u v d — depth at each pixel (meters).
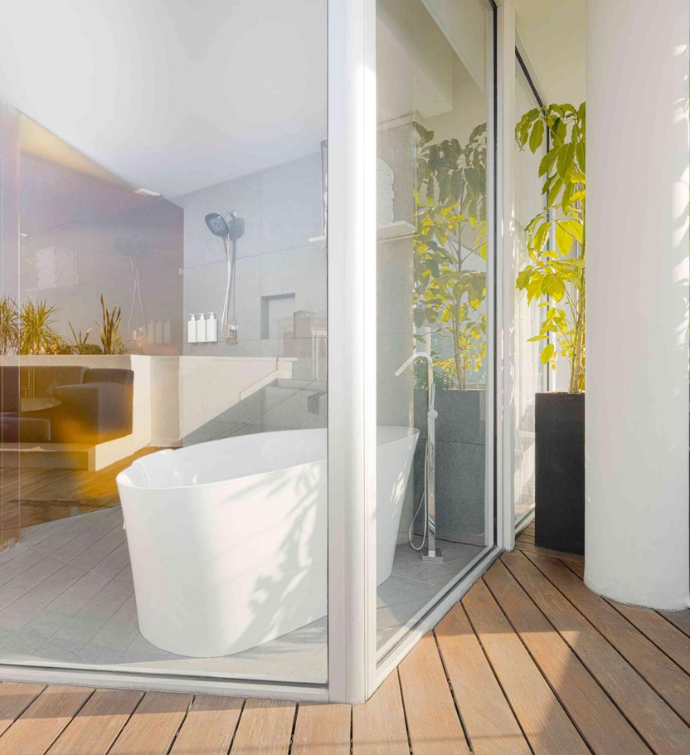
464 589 2.00
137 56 1.82
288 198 1.52
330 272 1.38
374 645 1.40
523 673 1.47
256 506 1.44
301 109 1.46
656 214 1.80
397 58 1.65
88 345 1.89
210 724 1.27
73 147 2.01
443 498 1.99
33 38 2.01
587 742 1.20
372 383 1.41
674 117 1.78
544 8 2.55
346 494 1.36
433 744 1.19
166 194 1.80
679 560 1.83
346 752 1.17
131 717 1.29
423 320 1.84
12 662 1.49
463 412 2.17
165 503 1.44
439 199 1.96
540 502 2.46
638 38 1.81
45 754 1.16
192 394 1.68
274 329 1.53
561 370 3.70
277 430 1.50
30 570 1.61
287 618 1.42
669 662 1.52
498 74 2.49
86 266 1.97
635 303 1.84
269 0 1.53
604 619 1.77
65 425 1.84
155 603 1.48
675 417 1.82
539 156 3.20
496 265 2.49
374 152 1.41
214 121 1.64
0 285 2.07
